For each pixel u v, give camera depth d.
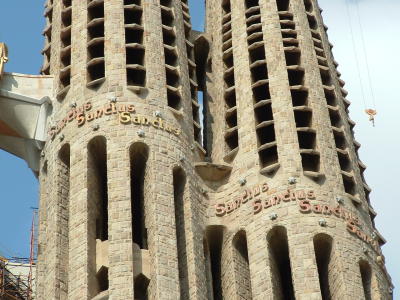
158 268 73.56
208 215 80.31
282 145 81.19
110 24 86.12
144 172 79.12
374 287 76.75
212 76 90.88
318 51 89.06
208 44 92.75
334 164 81.06
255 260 76.88
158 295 72.44
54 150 81.50
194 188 80.25
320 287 76.56
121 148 79.00
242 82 86.44
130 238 74.38
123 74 82.94
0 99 85.00
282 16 90.38
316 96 85.00
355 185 81.12
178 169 79.75
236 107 85.50
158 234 75.25
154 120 81.00
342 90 89.75
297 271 74.94
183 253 76.56
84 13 87.88
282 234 77.88
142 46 85.38
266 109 85.25
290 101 83.81
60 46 87.19
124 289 72.00
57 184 79.75
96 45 85.88
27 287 91.06
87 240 74.94
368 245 78.19
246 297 77.62
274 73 85.75
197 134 84.62
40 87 85.88
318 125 82.94
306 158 81.50
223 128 85.38
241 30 89.88
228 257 78.94
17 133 85.00
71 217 76.69
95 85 82.62
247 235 78.31
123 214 75.50
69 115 81.94
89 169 78.62
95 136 79.88
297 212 77.69
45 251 78.94
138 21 88.38
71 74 84.31
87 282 73.19
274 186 79.31
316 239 77.06
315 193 78.69
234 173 81.75
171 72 85.38
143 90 82.38
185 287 74.88
